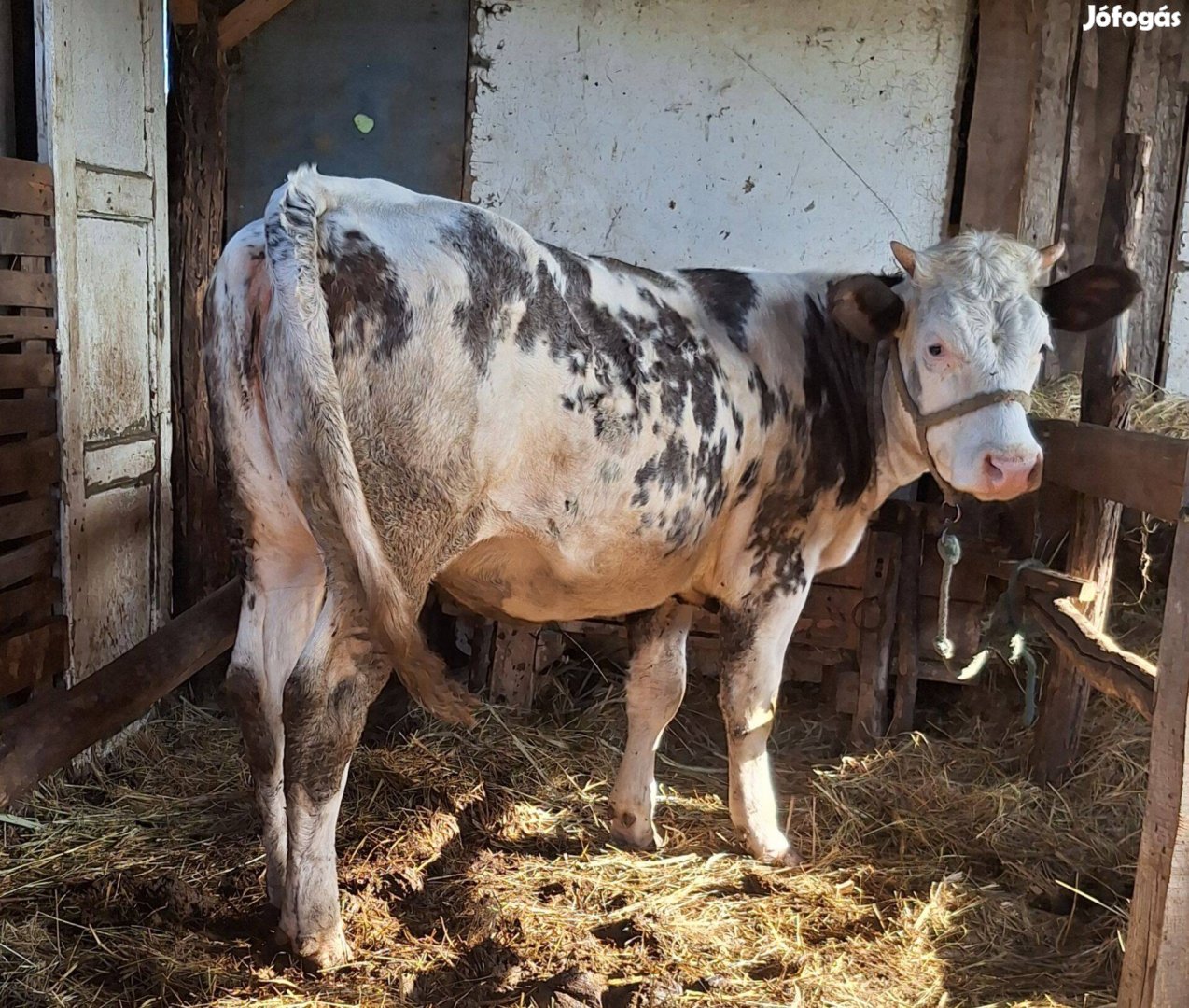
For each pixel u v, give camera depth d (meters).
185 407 4.77
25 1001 2.62
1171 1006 2.30
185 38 4.62
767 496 3.32
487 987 2.71
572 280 2.86
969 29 4.69
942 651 3.45
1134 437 3.15
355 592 2.52
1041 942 3.07
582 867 3.38
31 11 3.69
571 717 4.64
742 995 2.74
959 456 3.03
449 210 2.65
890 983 2.83
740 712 3.42
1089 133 4.75
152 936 2.89
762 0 4.73
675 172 4.88
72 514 3.87
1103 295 3.27
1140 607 4.45
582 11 4.81
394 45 4.95
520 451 2.71
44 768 2.76
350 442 2.49
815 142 4.80
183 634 3.35
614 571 3.03
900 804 3.88
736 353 3.22
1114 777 3.87
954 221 4.86
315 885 2.67
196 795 3.83
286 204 2.39
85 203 3.87
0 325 3.49
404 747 4.13
